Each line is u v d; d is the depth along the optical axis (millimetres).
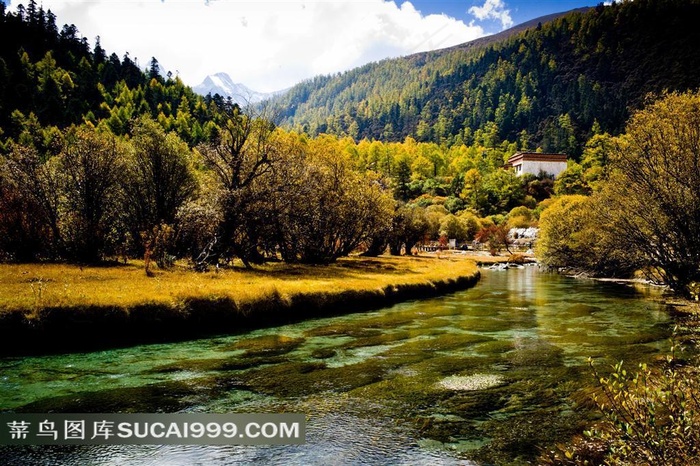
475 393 13297
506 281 51219
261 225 41500
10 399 12703
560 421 11219
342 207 48938
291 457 9578
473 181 165250
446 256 83750
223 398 12961
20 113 128125
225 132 41844
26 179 39969
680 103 27422
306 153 51531
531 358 17125
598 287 43969
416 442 10227
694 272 26734
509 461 9312
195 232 38625
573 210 54844
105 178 42062
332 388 13836
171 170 46844
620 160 28469
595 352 17906
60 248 38281
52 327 18344
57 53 197625
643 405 6785
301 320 25469
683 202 26047
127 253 43531
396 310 29438
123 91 178750
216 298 23438
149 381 14398
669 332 21625
